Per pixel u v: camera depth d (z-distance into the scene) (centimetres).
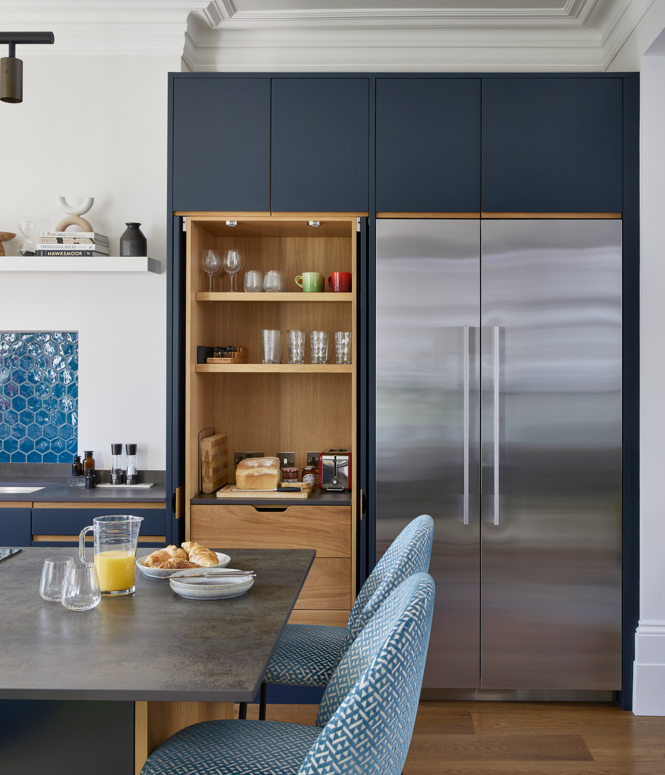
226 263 284
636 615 270
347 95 273
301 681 180
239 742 134
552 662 271
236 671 112
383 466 272
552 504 270
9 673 110
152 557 176
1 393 338
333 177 273
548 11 301
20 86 209
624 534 269
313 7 302
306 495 277
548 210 269
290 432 317
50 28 308
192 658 117
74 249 295
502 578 271
